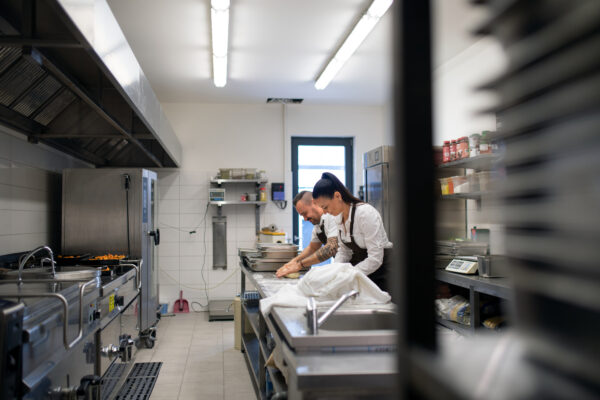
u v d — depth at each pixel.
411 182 0.37
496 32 0.31
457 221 3.24
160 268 5.83
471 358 0.31
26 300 1.64
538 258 0.28
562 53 0.27
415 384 0.34
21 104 2.74
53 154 3.91
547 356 0.27
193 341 4.41
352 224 2.64
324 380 1.08
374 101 5.98
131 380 3.30
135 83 2.62
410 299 0.36
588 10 0.26
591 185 0.25
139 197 4.04
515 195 0.30
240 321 4.10
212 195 5.66
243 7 3.49
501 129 0.31
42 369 1.47
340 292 1.81
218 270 5.92
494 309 3.08
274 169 6.10
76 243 3.97
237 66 4.71
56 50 1.96
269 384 2.26
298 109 6.12
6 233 2.97
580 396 0.25
